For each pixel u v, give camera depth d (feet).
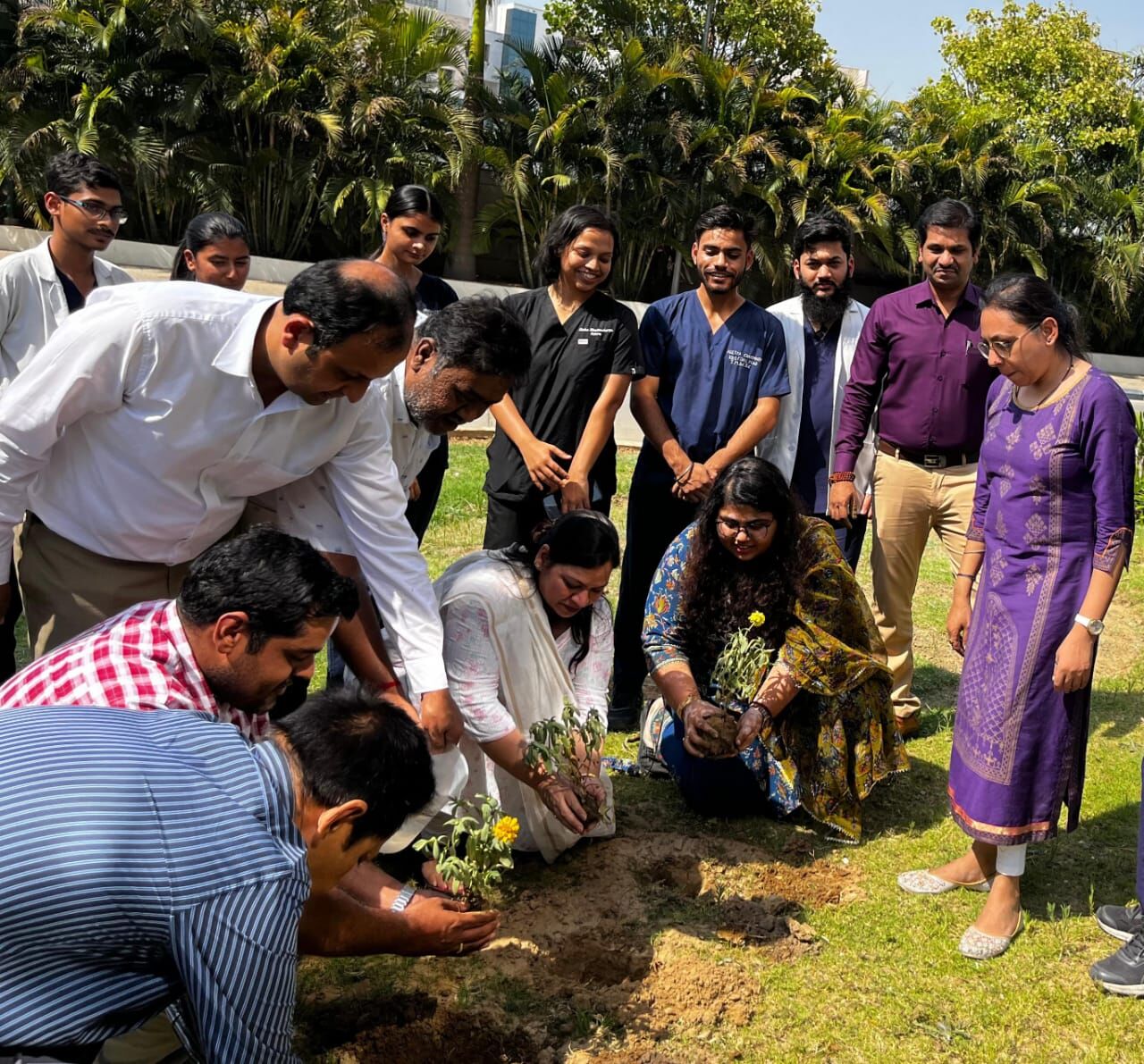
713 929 10.92
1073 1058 9.28
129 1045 7.00
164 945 5.87
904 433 15.25
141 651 7.67
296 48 49.83
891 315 15.20
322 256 57.11
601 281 14.62
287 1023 6.35
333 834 6.70
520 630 11.14
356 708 6.97
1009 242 65.36
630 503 15.84
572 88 56.03
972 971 10.39
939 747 15.62
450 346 9.79
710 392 15.19
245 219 52.60
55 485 9.38
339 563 10.47
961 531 15.26
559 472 14.02
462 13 89.15
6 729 6.27
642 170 57.21
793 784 12.78
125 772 6.02
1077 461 10.28
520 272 60.95
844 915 11.30
